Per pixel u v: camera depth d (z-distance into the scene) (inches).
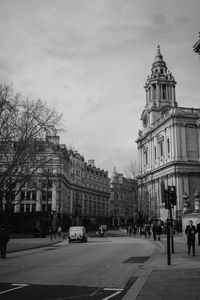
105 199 5295.3
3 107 1403.8
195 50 1234.0
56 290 431.8
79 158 4426.7
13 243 1546.5
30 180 1649.9
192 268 595.2
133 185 3932.1
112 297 389.7
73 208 4089.6
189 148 3063.5
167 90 3695.9
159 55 3875.5
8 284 476.4
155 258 788.6
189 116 3088.1
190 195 2952.8
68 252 1057.5
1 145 1365.7
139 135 3860.7
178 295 377.1
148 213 3253.0
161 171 3250.5
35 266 690.2
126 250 1087.0
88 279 515.2
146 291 399.9
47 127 1475.1
